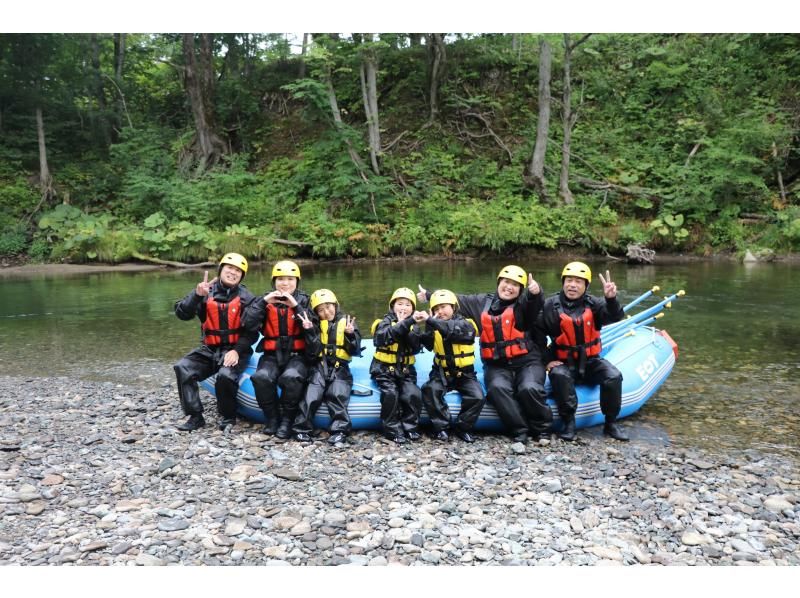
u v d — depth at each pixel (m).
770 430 5.68
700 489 4.44
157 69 31.59
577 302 5.46
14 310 11.97
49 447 5.14
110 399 6.55
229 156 25.11
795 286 13.90
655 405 6.39
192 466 4.73
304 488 4.38
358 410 5.41
